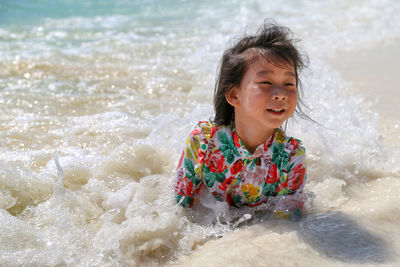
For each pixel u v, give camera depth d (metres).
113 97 4.87
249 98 2.51
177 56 6.54
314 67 5.92
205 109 4.35
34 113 4.32
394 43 7.37
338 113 4.40
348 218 2.61
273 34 2.58
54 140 3.74
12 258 2.20
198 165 2.71
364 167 3.41
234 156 2.70
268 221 2.64
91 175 3.17
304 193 2.80
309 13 9.82
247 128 2.63
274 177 2.73
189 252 2.38
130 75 5.63
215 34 7.93
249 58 2.54
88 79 5.43
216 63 6.16
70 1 11.20
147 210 2.69
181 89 5.17
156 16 9.70
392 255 2.24
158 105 4.67
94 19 9.27
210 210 2.78
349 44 7.30
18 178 2.90
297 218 2.67
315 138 3.76
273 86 2.48
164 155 3.48
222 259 2.20
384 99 4.85
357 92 5.07
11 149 3.52
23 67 5.76
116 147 3.63
